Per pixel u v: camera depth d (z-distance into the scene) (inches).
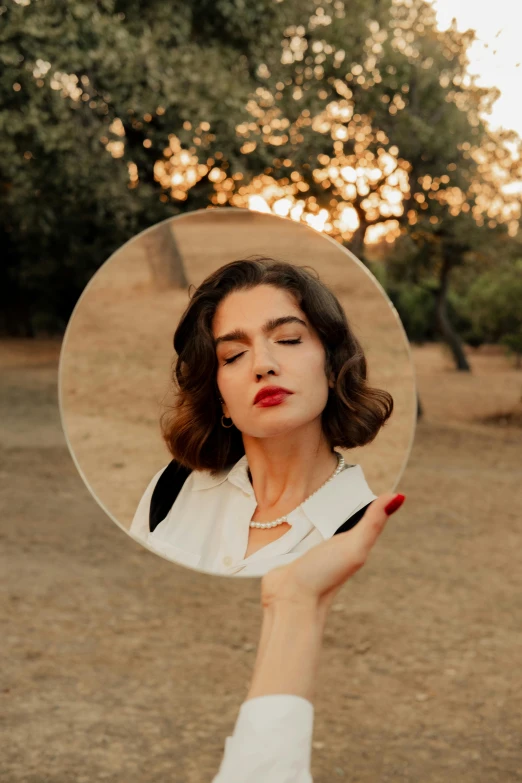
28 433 423.5
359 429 34.7
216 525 35.4
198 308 35.3
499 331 685.9
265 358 33.7
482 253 626.8
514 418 583.5
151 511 36.4
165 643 177.6
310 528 34.2
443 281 818.8
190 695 153.6
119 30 368.8
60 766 127.0
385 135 470.9
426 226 528.4
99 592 207.3
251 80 443.2
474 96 455.8
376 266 590.9
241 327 33.9
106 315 39.8
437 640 183.0
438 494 334.3
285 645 23.3
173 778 125.0
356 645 179.5
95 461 38.2
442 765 130.7
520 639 184.5
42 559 231.3
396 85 462.0
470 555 250.2
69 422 39.8
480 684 160.9
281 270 34.4
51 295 827.4
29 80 369.1
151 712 146.3
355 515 34.6
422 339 1141.1
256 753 21.0
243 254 34.7
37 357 726.5
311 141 422.0
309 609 24.1
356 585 220.2
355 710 149.5
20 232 637.9
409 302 1107.3
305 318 34.5
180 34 414.0
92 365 39.7
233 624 190.4
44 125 386.6
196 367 35.0
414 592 215.2
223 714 146.6
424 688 158.9
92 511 286.2
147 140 403.5
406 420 34.9
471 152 518.3
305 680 22.7
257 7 425.1
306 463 34.3
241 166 381.4
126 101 375.9
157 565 232.2
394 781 125.6
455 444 469.4
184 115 375.9
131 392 37.7
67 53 358.3
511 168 531.2
